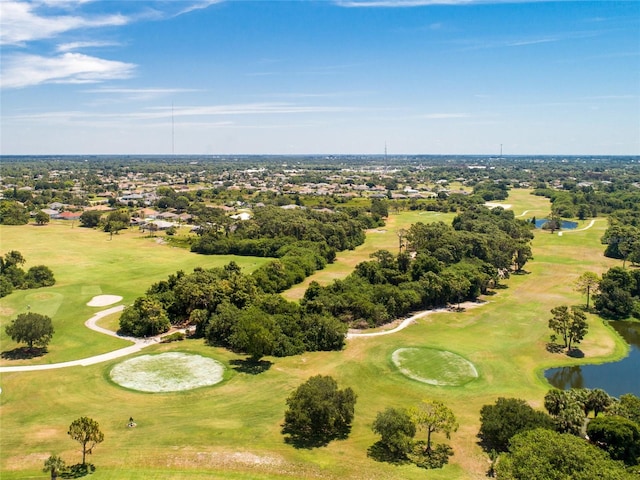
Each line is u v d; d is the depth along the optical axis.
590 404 66.75
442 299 128.88
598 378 88.75
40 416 69.19
